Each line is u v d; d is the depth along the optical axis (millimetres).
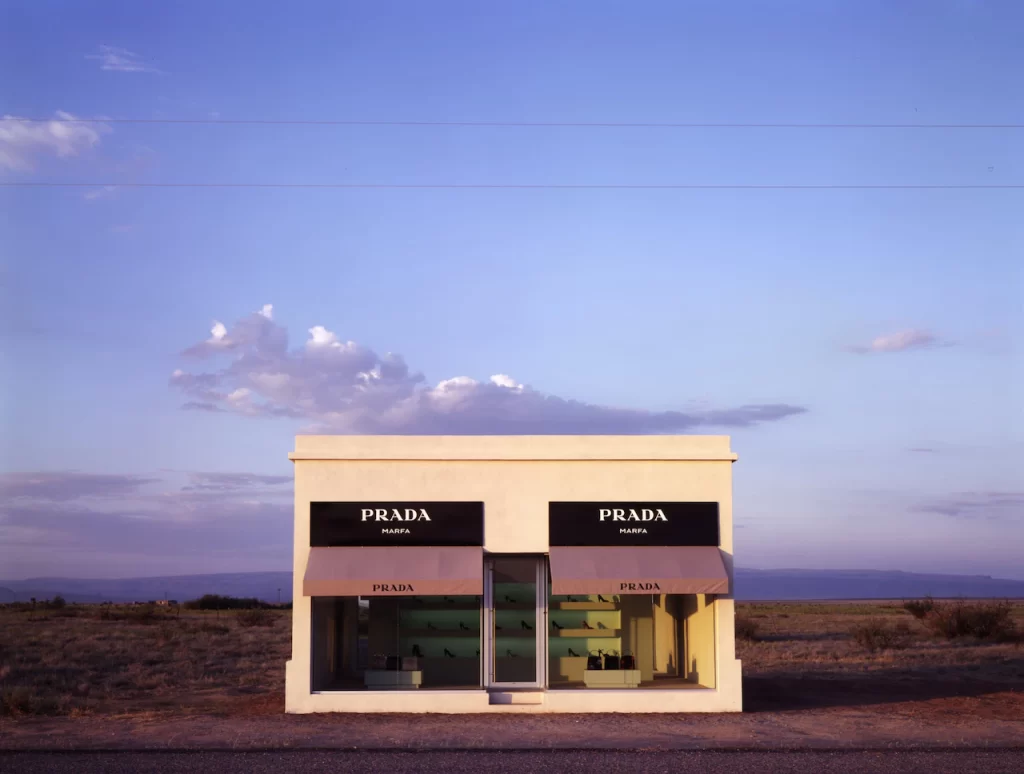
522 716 18344
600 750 14977
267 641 44562
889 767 13672
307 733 16438
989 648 37938
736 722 17859
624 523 19281
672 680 20016
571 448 19453
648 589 18594
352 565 18734
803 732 16781
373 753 14711
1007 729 17391
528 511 19297
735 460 19562
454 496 19281
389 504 19219
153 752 14898
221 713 19344
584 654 19594
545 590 19625
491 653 19359
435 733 16375
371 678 19328
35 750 15070
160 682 26859
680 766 13703
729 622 19219
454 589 18500
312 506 19188
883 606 113562
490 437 19438
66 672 29203
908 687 24547
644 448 19500
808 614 80062
